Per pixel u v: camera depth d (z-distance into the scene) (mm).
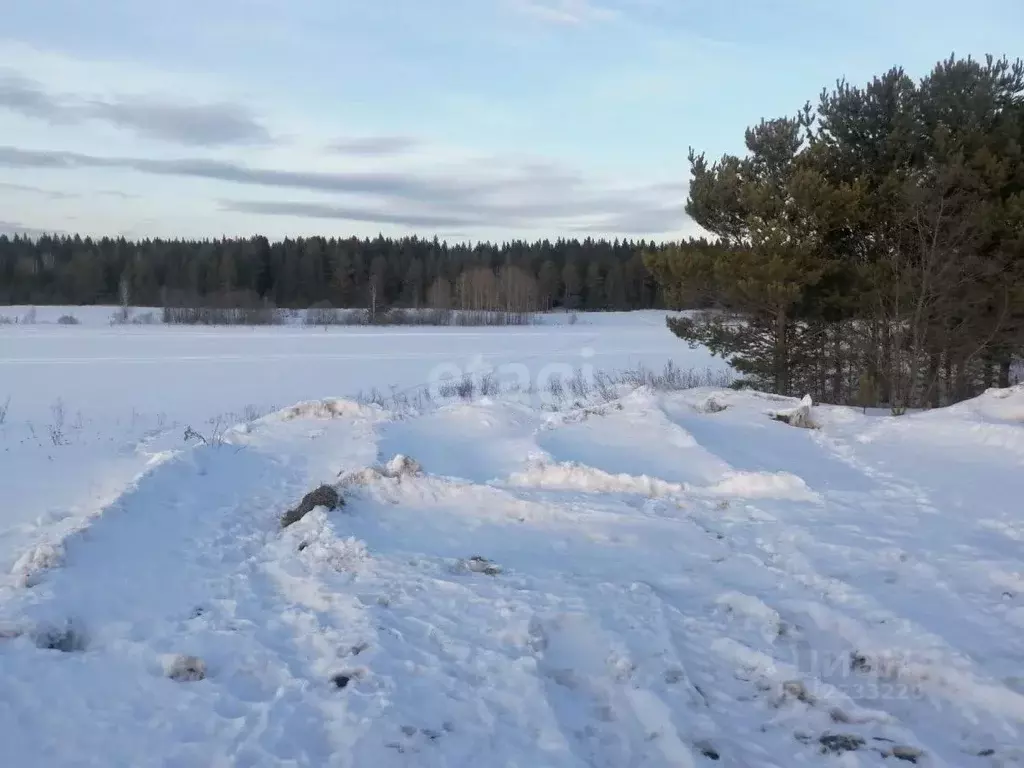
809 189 16500
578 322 75125
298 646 5262
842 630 5250
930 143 17188
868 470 9602
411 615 5609
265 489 9688
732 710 4434
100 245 105750
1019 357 20000
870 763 3922
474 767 3893
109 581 6332
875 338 17875
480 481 9352
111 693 4617
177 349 42750
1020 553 6496
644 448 10602
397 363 35875
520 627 5305
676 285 19219
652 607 5664
